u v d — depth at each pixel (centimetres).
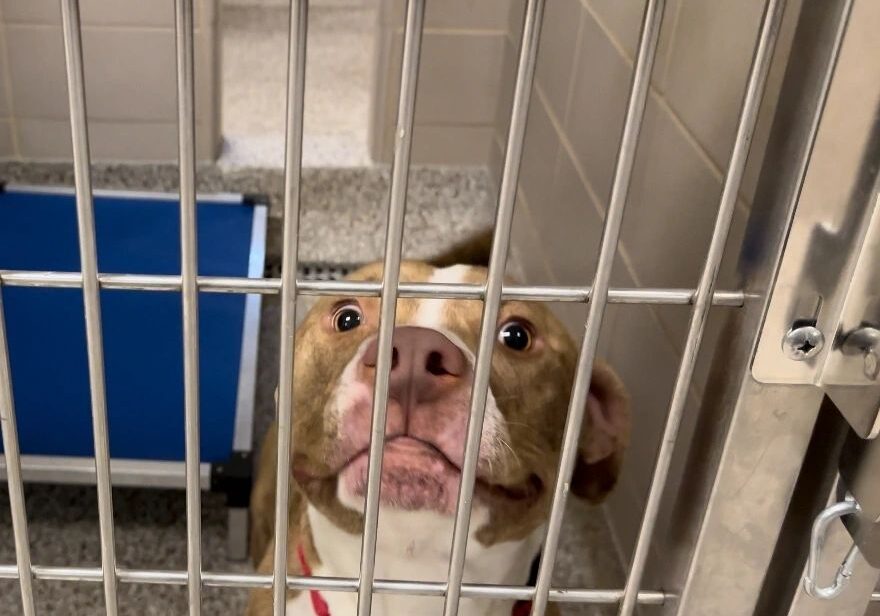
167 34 160
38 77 162
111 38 159
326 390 70
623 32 106
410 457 63
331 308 76
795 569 61
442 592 59
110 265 140
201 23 160
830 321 50
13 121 165
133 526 109
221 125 175
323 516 75
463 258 101
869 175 47
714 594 60
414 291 51
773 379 52
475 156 177
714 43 83
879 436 51
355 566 76
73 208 153
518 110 46
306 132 186
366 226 166
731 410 54
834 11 45
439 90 170
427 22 163
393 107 169
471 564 75
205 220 153
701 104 85
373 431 53
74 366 120
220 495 113
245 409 113
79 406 113
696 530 58
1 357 52
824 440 57
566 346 79
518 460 70
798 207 48
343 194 171
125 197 157
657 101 97
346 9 273
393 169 47
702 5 86
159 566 104
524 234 150
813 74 46
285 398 53
